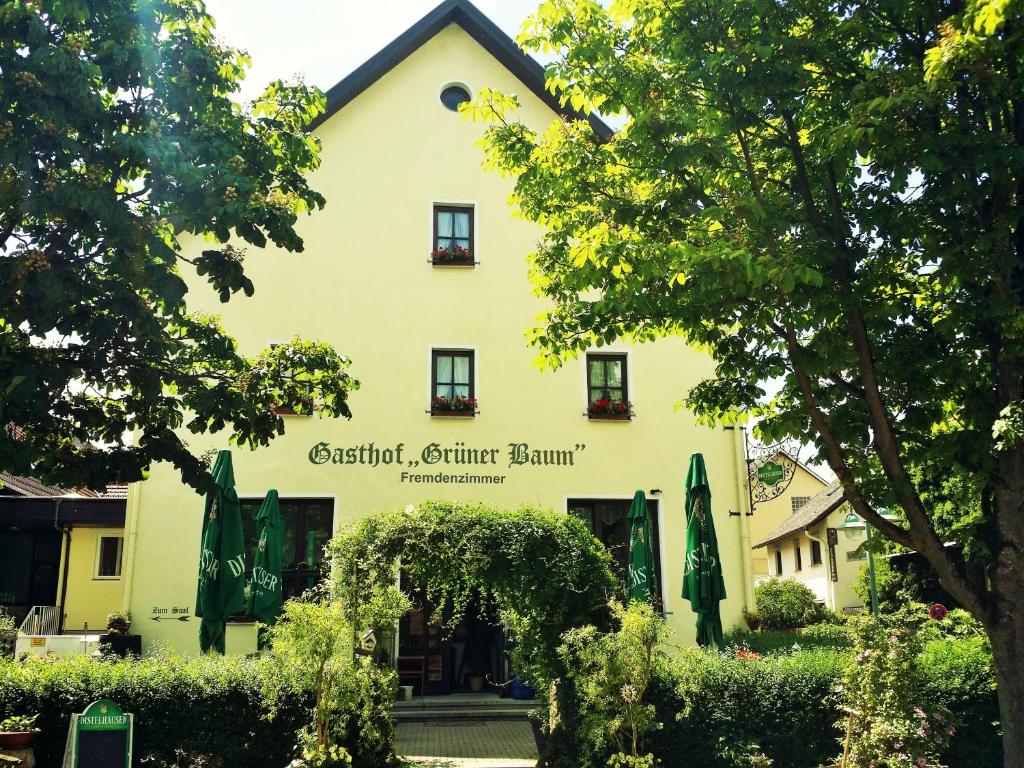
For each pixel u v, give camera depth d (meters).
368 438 15.84
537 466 16.16
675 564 16.09
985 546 7.80
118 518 20.14
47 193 6.84
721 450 16.67
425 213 17.03
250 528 15.34
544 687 10.37
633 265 7.56
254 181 7.94
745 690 9.31
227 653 14.68
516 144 9.18
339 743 9.14
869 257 7.96
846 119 7.38
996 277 6.88
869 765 8.12
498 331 16.64
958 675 9.34
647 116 7.74
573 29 8.36
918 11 7.32
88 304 7.66
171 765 8.80
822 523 31.56
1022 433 6.45
